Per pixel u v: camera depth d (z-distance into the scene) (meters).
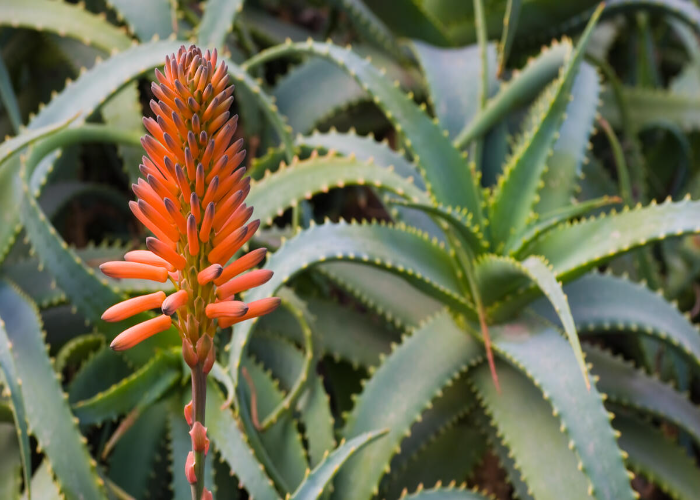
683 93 3.15
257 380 2.07
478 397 2.09
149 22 2.48
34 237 1.84
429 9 3.02
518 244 2.06
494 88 2.73
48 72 2.86
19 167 2.08
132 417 1.83
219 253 1.38
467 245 1.95
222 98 1.36
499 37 3.06
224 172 1.38
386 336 2.34
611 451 1.76
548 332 1.96
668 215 1.87
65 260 1.83
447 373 2.03
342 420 2.33
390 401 1.98
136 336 1.37
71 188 2.51
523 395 2.03
